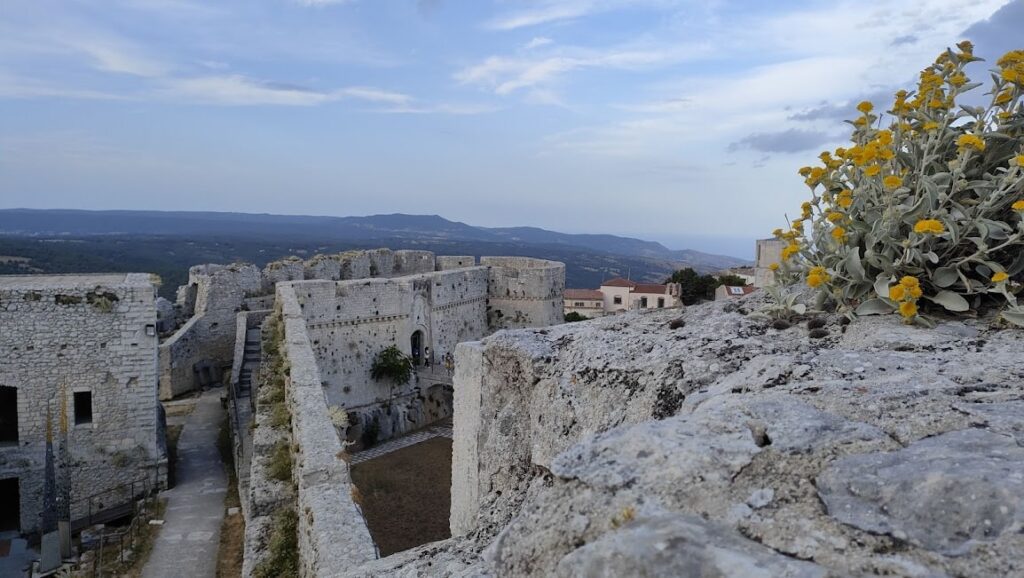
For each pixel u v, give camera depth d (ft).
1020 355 11.79
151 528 54.90
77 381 63.46
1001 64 15.61
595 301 255.70
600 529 8.12
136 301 64.69
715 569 6.74
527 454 16.61
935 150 15.53
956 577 6.30
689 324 16.74
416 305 121.19
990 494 7.06
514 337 17.81
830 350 13.35
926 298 14.71
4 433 67.82
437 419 125.08
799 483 8.25
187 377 100.99
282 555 30.12
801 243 18.16
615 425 13.80
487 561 9.42
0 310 61.26
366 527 23.31
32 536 61.93
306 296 102.06
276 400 52.03
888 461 8.23
